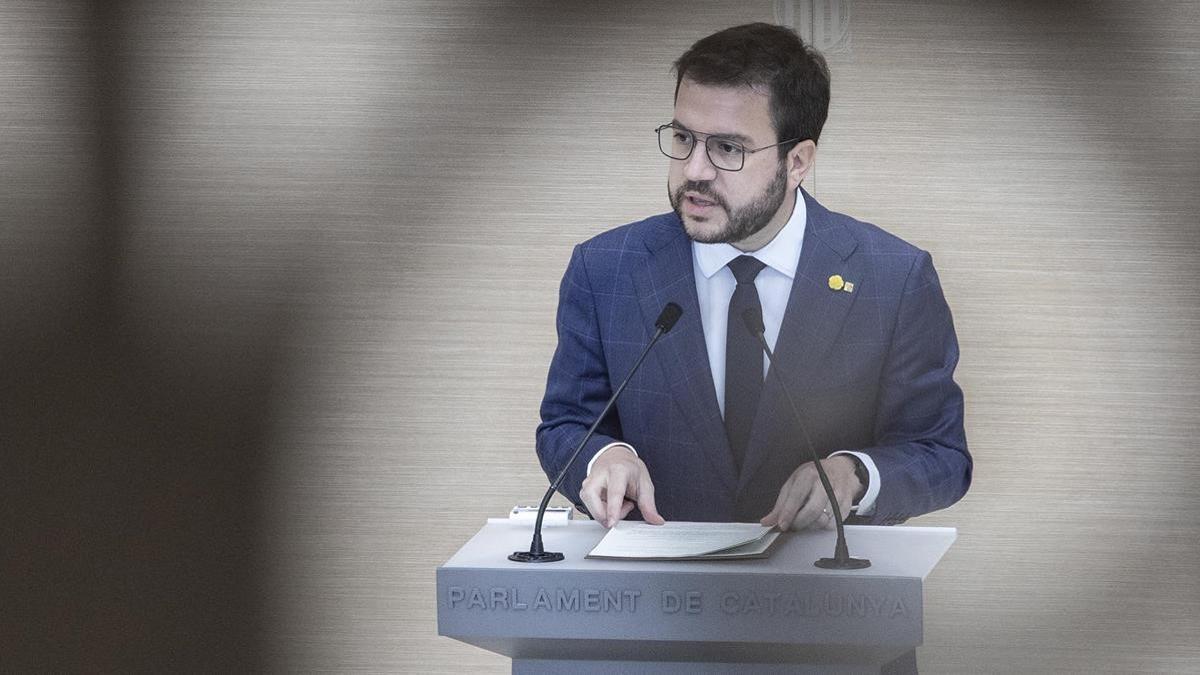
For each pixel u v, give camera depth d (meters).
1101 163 12.11
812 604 5.79
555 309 12.69
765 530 6.71
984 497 12.31
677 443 8.37
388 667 12.85
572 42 12.55
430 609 12.81
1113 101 12.08
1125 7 12.04
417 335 12.78
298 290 12.87
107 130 12.93
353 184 12.78
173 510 13.02
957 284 12.26
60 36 12.91
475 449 12.77
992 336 12.25
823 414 8.31
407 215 12.77
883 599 5.73
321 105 12.77
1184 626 12.16
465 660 12.80
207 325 12.93
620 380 8.46
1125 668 12.22
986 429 12.30
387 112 12.73
